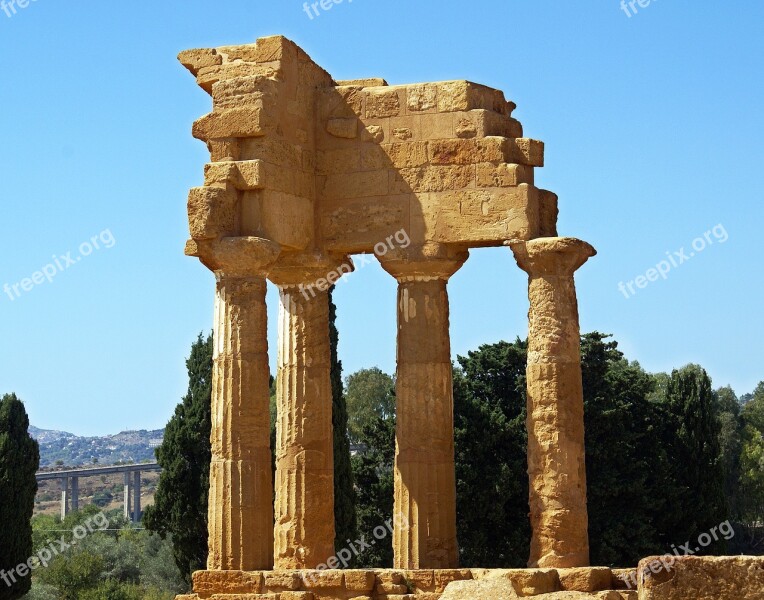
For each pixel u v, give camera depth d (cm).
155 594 6700
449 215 3169
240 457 3003
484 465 5272
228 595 2958
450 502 3184
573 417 3017
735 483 7738
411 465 3180
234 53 3209
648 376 5847
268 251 3033
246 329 3022
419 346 3203
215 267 3083
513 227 3108
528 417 3039
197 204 3033
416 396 3194
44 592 6488
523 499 5284
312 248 3247
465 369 5609
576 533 2984
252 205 3091
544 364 3022
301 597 2906
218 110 3128
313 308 3341
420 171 3203
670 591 1862
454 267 3206
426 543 3147
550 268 3053
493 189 3138
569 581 2831
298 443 3306
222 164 3080
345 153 3272
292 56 3222
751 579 1847
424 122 3219
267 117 3108
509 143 3166
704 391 5756
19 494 5466
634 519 5259
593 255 3106
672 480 5525
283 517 3294
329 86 3362
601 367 5447
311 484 3291
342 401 5238
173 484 5731
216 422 3036
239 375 3014
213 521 3019
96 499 17212
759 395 10112
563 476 2991
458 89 3203
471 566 5269
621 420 5384
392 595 2894
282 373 3347
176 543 5741
